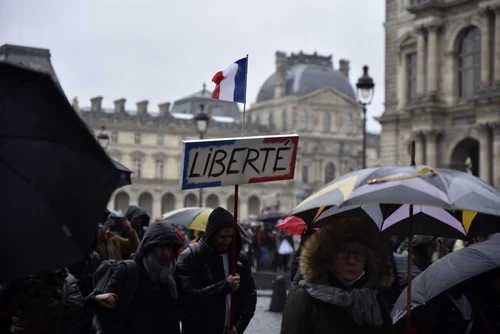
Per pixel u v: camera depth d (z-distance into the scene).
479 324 9.08
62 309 8.23
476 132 52.38
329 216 10.30
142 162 156.50
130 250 15.10
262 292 34.62
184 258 9.94
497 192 8.02
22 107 5.87
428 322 9.23
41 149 5.79
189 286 9.73
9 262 5.30
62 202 5.64
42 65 44.59
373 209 10.70
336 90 172.62
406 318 8.70
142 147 156.38
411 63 57.94
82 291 11.48
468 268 8.80
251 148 8.97
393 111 58.91
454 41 54.00
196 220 17.14
